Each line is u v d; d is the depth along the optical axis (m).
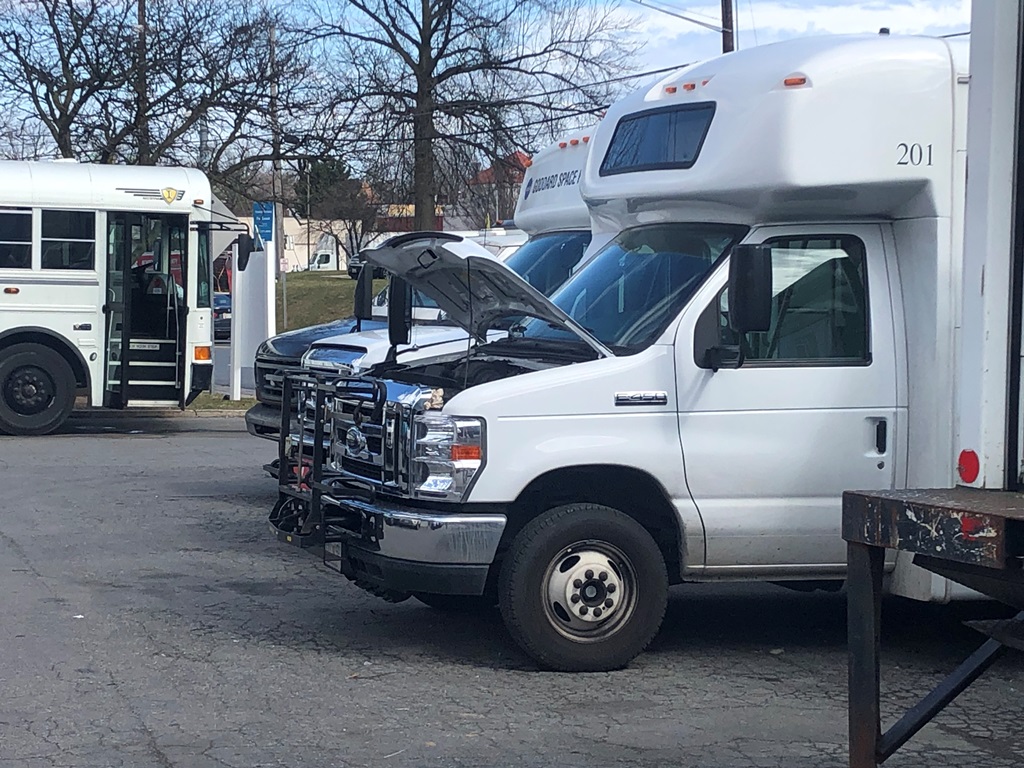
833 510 6.79
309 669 6.76
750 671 6.88
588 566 6.61
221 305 37.00
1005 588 4.41
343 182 33.59
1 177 16.66
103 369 17.20
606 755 5.52
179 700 6.18
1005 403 4.53
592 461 6.51
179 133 27.91
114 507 11.70
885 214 7.02
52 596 8.27
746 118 6.77
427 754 5.48
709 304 6.73
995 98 4.53
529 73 33.62
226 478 13.64
